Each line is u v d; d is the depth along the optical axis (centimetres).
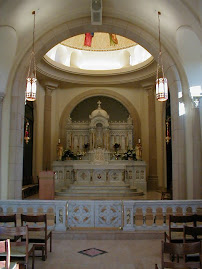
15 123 1020
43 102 1884
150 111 1869
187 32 905
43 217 586
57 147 1812
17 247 516
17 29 942
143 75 1847
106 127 1895
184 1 773
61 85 1983
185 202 760
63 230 734
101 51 2053
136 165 1720
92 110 2092
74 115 2084
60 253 613
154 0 877
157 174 1797
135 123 1958
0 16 827
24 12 896
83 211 755
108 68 2106
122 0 969
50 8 963
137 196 1460
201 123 960
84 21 1072
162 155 1762
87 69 2073
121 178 1609
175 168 1019
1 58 959
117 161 1762
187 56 979
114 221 750
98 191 1480
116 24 1071
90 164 1642
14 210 762
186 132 1002
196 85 987
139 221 891
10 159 1005
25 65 1048
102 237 716
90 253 612
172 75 1038
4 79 991
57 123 1967
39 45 1062
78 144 1955
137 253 612
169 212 779
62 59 1995
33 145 1792
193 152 960
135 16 1034
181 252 393
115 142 1950
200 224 779
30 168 1742
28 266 539
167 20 928
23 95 1062
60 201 747
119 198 1382
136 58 1994
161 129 1788
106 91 2017
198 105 971
